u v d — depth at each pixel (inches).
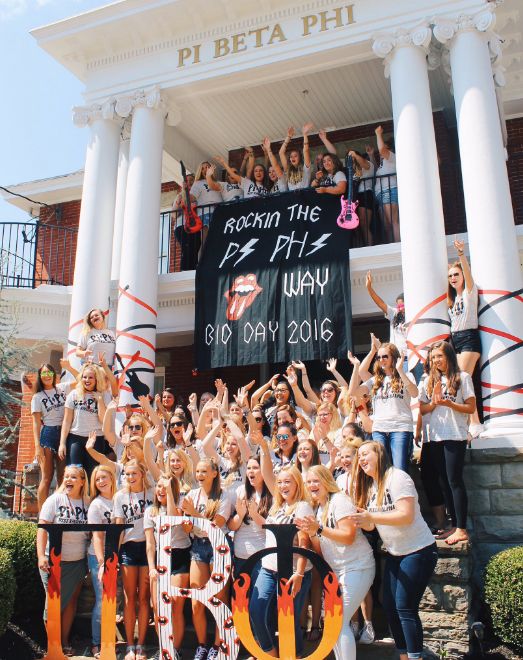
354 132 521.3
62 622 241.9
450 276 319.0
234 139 536.4
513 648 214.7
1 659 241.1
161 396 390.0
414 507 177.8
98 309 395.5
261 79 422.3
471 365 305.3
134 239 408.2
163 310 442.9
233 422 246.5
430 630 215.9
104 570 199.5
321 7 399.2
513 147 480.4
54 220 634.2
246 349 391.2
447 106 459.8
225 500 221.9
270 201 418.9
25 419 555.5
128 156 471.2
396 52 371.2
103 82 445.4
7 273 441.4
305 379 315.0
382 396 239.3
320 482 187.8
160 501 229.5
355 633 216.4
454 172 475.5
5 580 235.6
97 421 300.7
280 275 394.6
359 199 413.1
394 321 343.9
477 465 273.7
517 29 424.5
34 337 448.8
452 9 363.6
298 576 188.2
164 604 191.6
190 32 428.8
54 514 243.1
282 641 171.8
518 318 309.0
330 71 452.4
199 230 440.8
